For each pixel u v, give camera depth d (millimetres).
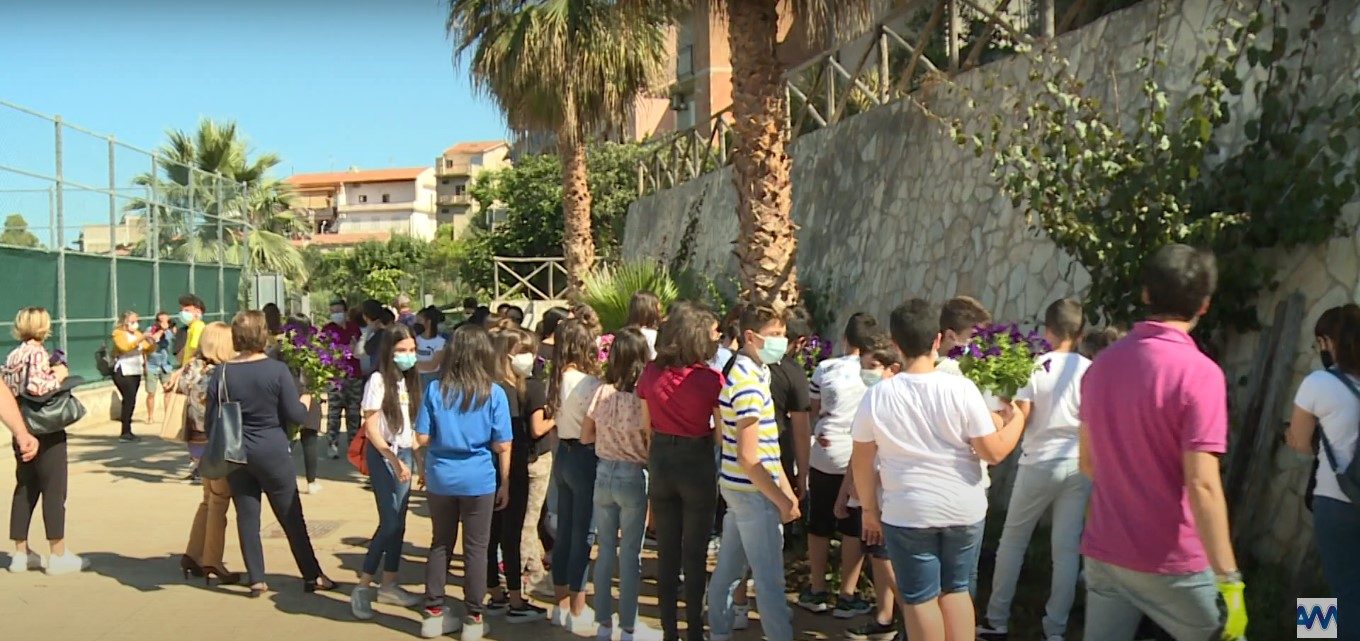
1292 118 5539
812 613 6129
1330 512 3949
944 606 4145
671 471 5066
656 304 6871
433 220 88375
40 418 6746
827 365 6180
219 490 6648
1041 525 7082
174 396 8812
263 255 28281
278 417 6473
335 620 6043
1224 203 5754
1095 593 3441
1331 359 4219
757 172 9195
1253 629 4875
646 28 15047
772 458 4875
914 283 9820
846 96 12086
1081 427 3539
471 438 5629
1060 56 7332
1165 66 6523
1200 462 3020
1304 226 5238
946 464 4102
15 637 5613
